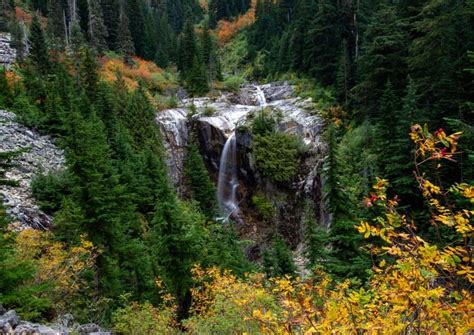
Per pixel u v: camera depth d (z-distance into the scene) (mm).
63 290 11188
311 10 46031
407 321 3566
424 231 12672
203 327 8641
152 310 10500
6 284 7906
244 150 35594
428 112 16516
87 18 60812
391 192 15859
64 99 32281
